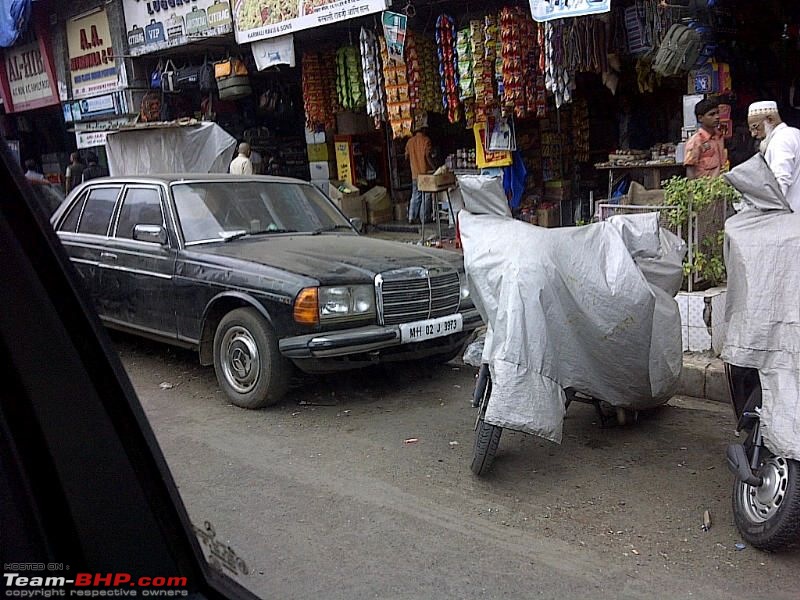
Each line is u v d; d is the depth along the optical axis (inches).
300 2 417.7
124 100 570.6
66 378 49.1
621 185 378.9
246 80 497.7
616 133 441.4
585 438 199.3
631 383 183.2
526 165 442.9
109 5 550.0
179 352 293.1
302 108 553.3
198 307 235.6
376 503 162.9
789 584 130.2
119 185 273.1
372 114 408.5
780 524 132.0
